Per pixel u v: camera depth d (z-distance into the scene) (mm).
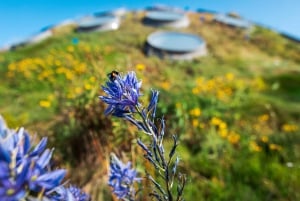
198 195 4547
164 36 34719
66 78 10141
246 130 8539
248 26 43312
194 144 6660
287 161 6680
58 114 6430
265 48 38219
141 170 3525
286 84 22016
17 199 796
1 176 800
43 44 35125
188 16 46938
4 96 11031
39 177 856
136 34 36250
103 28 38844
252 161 6066
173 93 8609
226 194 4691
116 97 1530
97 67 5426
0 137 890
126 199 2039
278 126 9664
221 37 39500
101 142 4438
